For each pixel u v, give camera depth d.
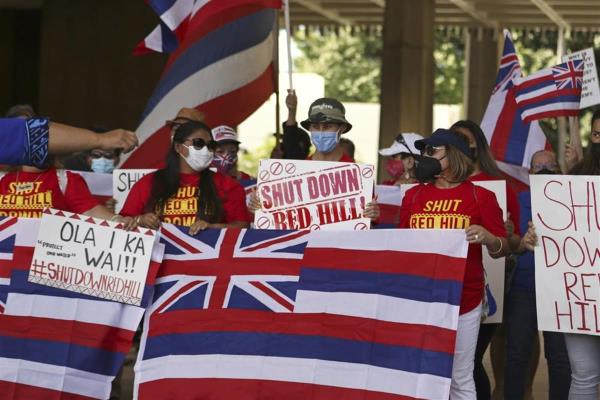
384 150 26.77
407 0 62.88
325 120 22.00
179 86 33.22
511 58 29.08
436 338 18.88
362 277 19.55
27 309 20.50
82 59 59.31
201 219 20.98
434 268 19.00
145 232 20.33
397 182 27.62
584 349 19.36
